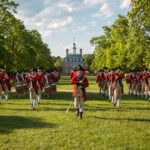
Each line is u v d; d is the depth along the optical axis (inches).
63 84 1067.3
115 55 1337.4
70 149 150.9
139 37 844.6
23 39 1295.5
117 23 1301.7
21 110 306.5
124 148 152.9
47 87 486.3
